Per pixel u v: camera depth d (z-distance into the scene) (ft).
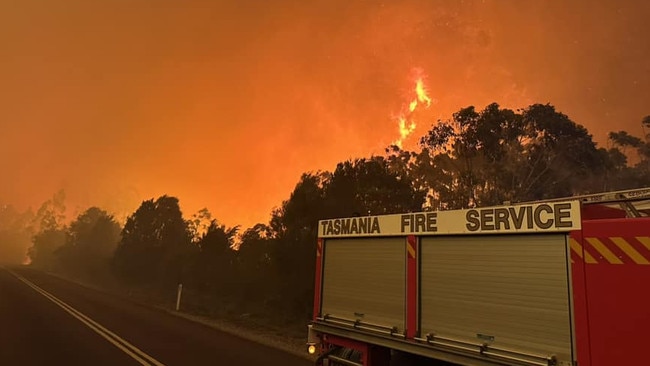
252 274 92.94
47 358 30.99
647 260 12.07
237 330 52.60
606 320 12.62
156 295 105.60
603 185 84.43
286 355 36.65
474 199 86.79
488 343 15.61
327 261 24.77
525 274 14.97
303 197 81.00
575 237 13.74
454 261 17.53
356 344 21.84
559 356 13.50
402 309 19.30
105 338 39.68
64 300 74.79
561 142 84.94
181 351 35.32
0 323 45.91
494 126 87.25
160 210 167.22
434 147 94.02
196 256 123.44
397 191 77.25
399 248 20.13
